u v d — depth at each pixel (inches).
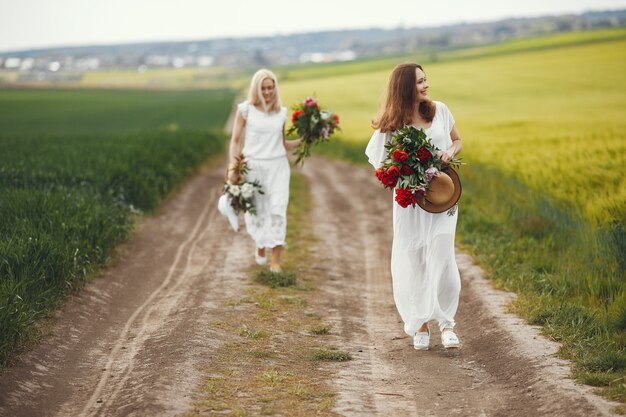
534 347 231.0
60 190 482.0
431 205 235.8
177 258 414.0
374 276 377.1
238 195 354.3
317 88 2549.2
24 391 206.7
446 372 225.5
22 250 291.4
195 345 242.1
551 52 3041.3
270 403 193.9
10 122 2068.2
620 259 310.5
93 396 207.9
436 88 2026.3
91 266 340.8
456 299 243.9
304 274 370.0
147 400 190.5
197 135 1115.3
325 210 594.9
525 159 663.8
